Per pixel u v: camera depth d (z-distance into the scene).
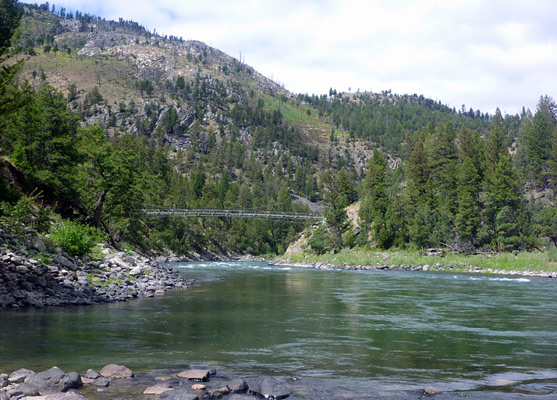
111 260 24.80
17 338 10.90
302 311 17.31
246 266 71.69
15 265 16.84
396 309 18.30
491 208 78.69
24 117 31.47
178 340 11.37
